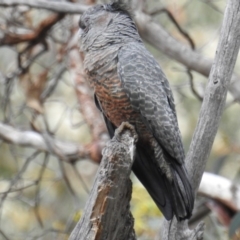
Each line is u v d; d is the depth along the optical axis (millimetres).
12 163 15438
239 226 10414
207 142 8367
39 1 12328
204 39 15547
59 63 13570
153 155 8219
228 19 8375
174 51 12570
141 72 8188
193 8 15664
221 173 13852
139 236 12055
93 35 8602
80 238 7059
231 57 8336
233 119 15211
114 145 7102
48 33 13102
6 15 13164
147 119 8117
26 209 14688
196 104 15547
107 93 8336
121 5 8859
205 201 11938
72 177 15805
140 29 12562
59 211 14914
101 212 7000
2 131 12844
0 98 15172
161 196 8102
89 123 12383
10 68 14508
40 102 12930
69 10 12258
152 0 15523
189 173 8375
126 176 7020
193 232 8328
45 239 13609
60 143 12438
